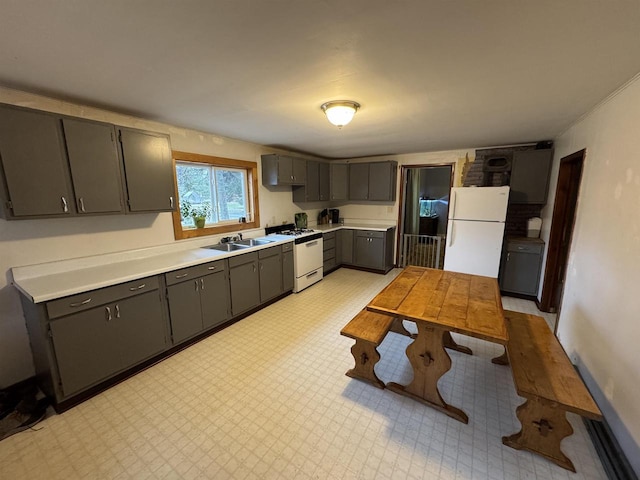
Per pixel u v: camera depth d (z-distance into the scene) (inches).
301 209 198.4
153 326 91.9
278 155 156.9
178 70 63.4
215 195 140.4
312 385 84.1
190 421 70.9
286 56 57.1
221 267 114.0
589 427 68.6
